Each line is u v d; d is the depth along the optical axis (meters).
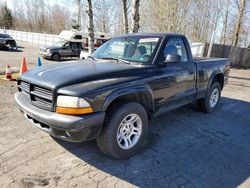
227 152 3.91
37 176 2.97
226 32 34.16
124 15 10.91
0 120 4.54
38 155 3.43
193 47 19.44
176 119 5.27
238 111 6.24
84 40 19.17
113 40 4.70
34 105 3.25
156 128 4.70
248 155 3.87
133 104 3.41
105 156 3.52
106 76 3.29
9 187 2.75
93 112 2.95
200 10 30.64
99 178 3.02
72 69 3.46
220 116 5.71
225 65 6.08
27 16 63.50
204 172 3.30
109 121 3.19
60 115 2.90
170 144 4.05
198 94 5.12
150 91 3.66
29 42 34.06
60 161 3.32
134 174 3.15
